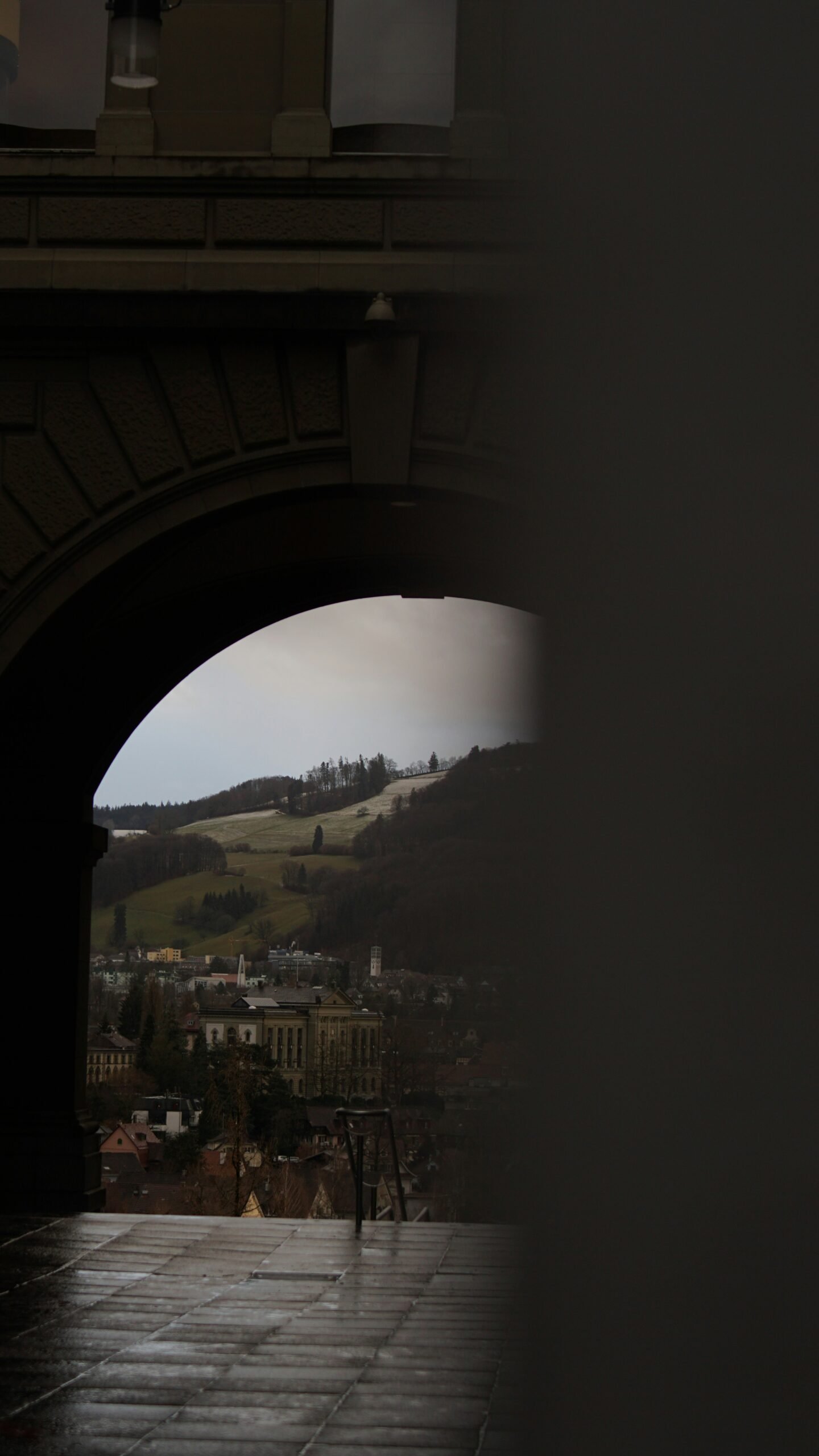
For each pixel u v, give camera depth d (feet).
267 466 29.63
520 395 4.46
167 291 28.86
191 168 29.09
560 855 3.76
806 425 3.61
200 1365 21.59
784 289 3.74
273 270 28.73
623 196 4.07
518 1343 3.80
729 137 3.88
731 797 3.51
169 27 30.07
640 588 3.78
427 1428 18.06
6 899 41.19
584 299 4.13
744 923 3.47
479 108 28.89
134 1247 32.68
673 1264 3.45
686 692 3.62
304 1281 28.53
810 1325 3.31
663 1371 3.45
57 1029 40.88
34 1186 39.86
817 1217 3.37
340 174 28.76
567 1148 3.65
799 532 3.55
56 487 29.94
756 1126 3.41
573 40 4.22
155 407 29.84
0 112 30.40
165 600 39.91
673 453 3.83
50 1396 19.74
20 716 40.75
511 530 4.39
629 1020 3.59
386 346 29.01
